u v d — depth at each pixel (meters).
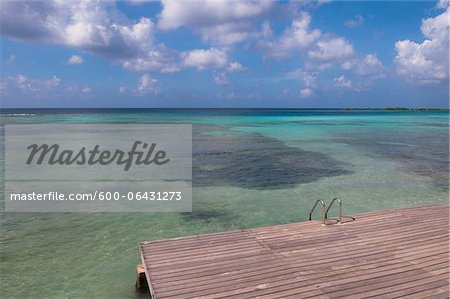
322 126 54.12
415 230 8.54
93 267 8.37
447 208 10.35
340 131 44.38
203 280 6.14
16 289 7.39
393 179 17.19
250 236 8.18
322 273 6.39
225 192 14.83
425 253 7.25
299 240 7.93
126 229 10.81
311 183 16.34
